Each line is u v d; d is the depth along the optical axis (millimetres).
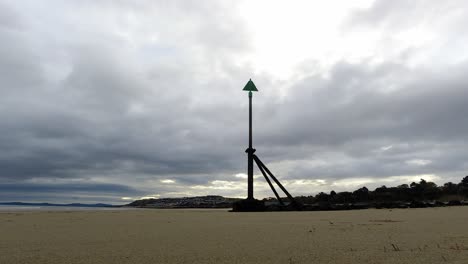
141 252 6328
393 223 12055
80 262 5445
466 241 7176
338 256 5727
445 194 50688
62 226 12328
